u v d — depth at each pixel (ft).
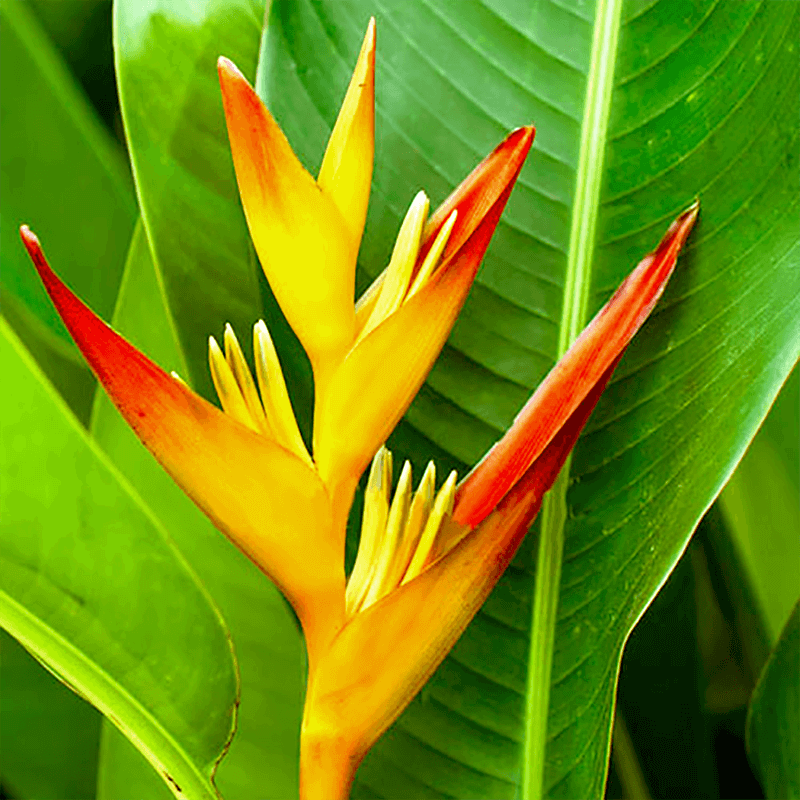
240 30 3.16
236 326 3.09
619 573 2.99
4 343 2.87
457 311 2.77
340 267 2.75
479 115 3.06
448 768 3.08
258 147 2.72
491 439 3.06
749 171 2.97
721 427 2.93
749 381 2.92
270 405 2.79
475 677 3.05
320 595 2.79
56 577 2.88
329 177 2.75
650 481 2.98
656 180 3.02
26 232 2.70
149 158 3.09
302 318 2.77
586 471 3.01
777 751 3.09
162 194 3.09
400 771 3.09
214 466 2.75
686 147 3.01
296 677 3.26
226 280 3.09
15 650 3.28
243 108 2.72
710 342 2.97
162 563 2.91
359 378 2.76
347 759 2.80
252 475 2.76
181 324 3.09
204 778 2.90
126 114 3.08
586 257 3.04
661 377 2.99
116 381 2.73
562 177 3.05
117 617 2.89
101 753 3.20
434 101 3.06
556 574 3.02
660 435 2.98
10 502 2.87
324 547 2.78
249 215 2.75
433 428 3.06
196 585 2.92
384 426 2.78
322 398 2.78
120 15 3.10
